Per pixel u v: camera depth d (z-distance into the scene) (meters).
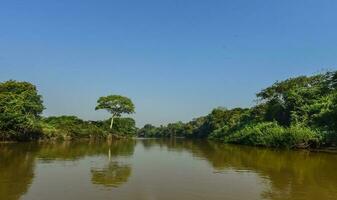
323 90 72.81
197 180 25.98
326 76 74.75
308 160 41.81
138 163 37.44
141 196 20.31
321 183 25.16
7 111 68.06
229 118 130.38
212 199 19.94
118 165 35.16
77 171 29.97
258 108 96.56
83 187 22.55
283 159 43.16
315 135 60.97
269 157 45.97
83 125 113.06
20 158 39.72
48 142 83.50
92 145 75.94
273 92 84.69
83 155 46.34
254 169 32.69
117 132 126.12
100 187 22.64
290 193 21.67
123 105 125.25
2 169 30.20
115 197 19.89
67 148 61.25
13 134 71.50
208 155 49.50
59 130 98.50
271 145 69.56
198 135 174.50
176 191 21.81
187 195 20.78
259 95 91.62
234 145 82.00
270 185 24.23
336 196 20.91
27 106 76.75
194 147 73.44
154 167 33.84
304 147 63.00
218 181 25.62
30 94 78.31
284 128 71.12
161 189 22.36
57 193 20.62
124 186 23.14
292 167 34.50
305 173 30.30
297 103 73.12
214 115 148.25
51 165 33.78
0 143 69.56
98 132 116.06
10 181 24.23
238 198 20.27
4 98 68.94
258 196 20.80
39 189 21.64
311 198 20.38
